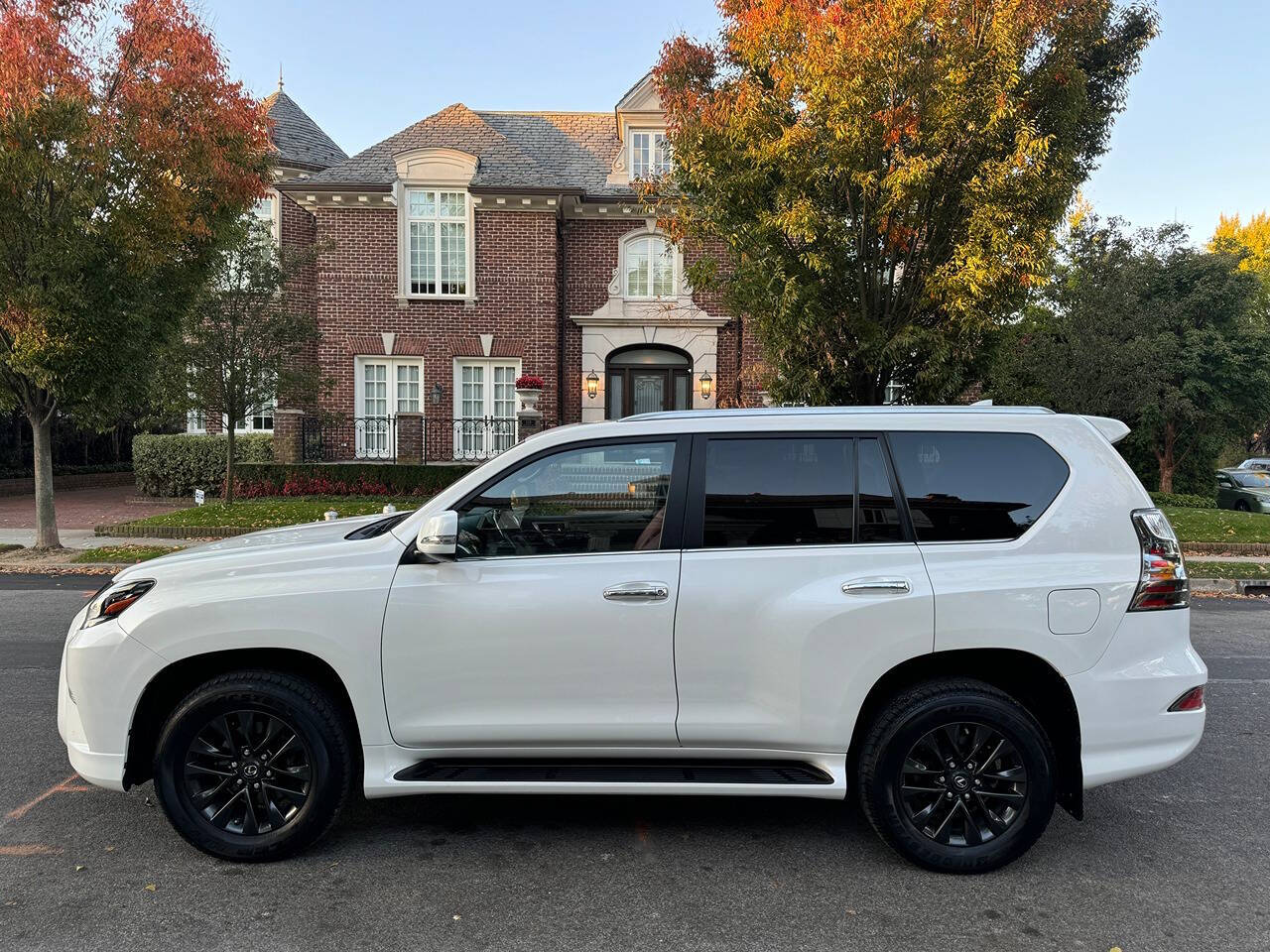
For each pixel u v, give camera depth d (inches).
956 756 129.3
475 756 133.1
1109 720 128.1
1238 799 161.3
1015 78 319.6
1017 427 136.1
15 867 129.6
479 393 722.8
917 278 372.2
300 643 128.0
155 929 112.5
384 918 115.9
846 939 111.8
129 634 128.3
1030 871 131.8
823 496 133.6
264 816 131.9
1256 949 110.1
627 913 117.8
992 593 127.4
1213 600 386.6
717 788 128.0
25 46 346.9
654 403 743.1
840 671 128.0
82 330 386.3
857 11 331.9
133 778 131.7
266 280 541.3
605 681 129.6
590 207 719.7
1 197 367.2
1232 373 860.0
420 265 716.7
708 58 388.2
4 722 195.0
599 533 134.1
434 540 126.7
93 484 920.3
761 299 362.3
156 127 376.5
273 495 642.8
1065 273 596.4
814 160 346.0
